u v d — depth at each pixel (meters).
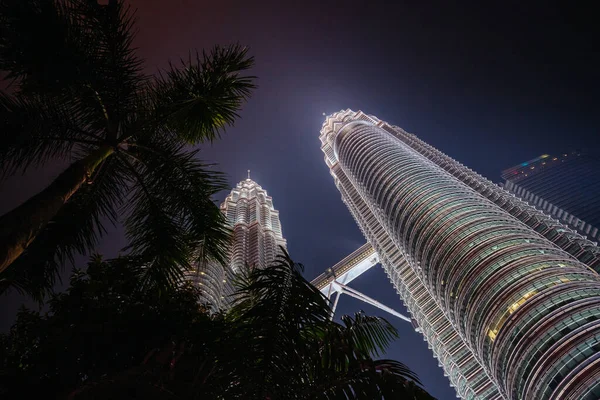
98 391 8.85
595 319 77.88
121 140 13.30
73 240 13.61
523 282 97.19
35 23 11.05
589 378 68.56
